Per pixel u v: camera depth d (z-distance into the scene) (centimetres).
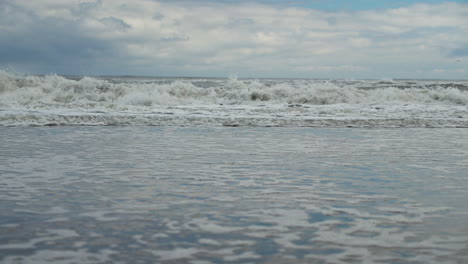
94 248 303
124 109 1560
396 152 779
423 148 831
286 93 2208
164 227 350
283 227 352
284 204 424
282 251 300
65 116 1261
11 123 1155
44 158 684
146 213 388
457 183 525
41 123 1164
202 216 381
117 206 411
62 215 380
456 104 2175
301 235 333
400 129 1183
